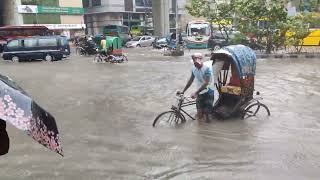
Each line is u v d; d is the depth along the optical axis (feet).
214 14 94.68
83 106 37.47
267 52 87.86
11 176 20.02
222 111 30.14
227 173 19.93
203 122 29.60
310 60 76.74
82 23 225.35
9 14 175.63
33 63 90.02
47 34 131.54
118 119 31.83
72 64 83.05
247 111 30.94
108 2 255.09
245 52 30.71
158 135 26.81
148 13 272.10
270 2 83.71
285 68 63.77
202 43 119.55
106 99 40.81
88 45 110.32
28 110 6.28
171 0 255.70
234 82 31.30
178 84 49.73
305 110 33.68
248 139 25.48
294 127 28.32
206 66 28.81
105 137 26.68
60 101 40.27
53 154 23.24
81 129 28.96
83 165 21.43
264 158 21.93
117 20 260.42
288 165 20.80
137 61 86.02
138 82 52.29
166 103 37.96
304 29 85.05
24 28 128.77
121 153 23.31
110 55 83.25
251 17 86.38
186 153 23.08
